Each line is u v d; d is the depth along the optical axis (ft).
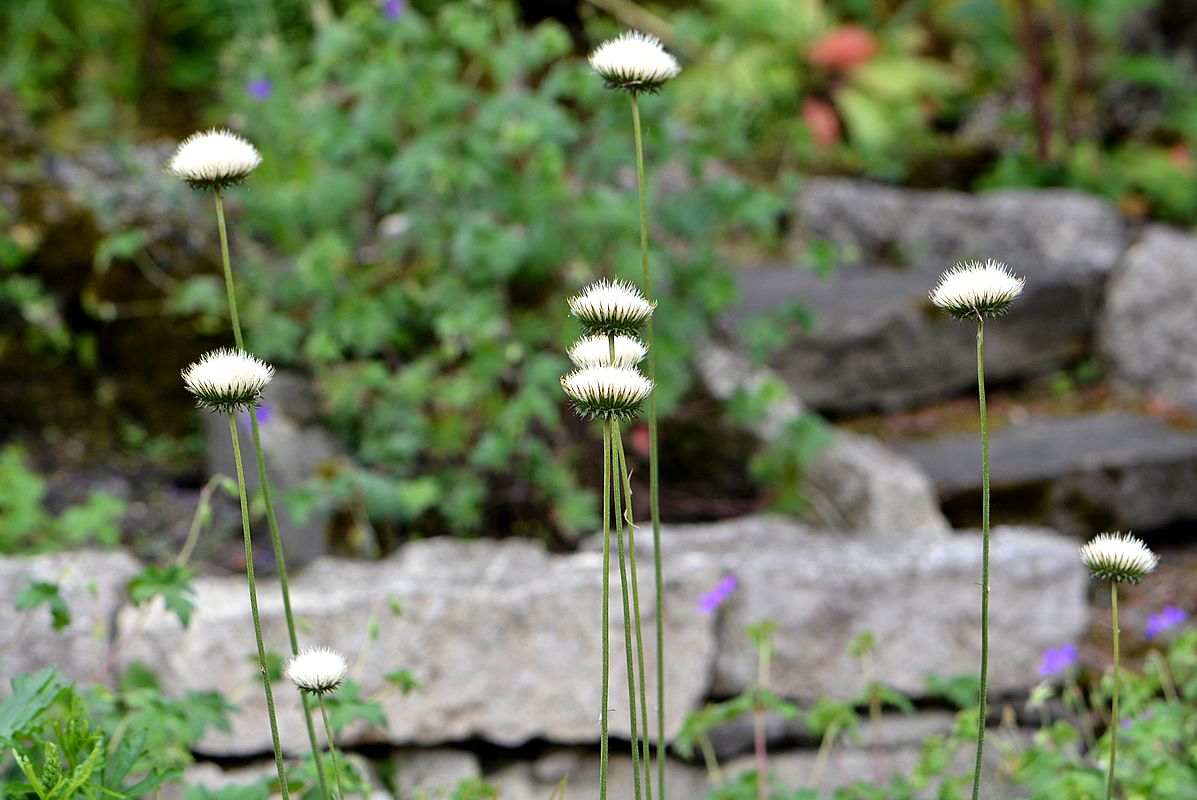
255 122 19.31
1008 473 18.48
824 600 14.19
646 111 17.02
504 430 16.58
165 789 12.45
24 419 18.22
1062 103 29.78
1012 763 12.39
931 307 21.24
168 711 10.09
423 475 17.71
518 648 13.50
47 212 18.26
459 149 17.26
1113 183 27.35
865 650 13.33
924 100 30.30
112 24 25.23
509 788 13.75
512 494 17.24
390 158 17.75
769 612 14.14
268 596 13.34
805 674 14.28
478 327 16.29
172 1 24.86
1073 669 14.66
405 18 17.66
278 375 18.16
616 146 17.24
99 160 19.31
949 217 24.79
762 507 17.97
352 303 17.08
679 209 17.20
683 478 19.01
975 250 24.56
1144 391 21.84
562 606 13.53
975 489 18.30
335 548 16.17
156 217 18.79
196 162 7.20
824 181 27.53
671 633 13.79
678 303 17.37
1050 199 24.00
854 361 20.81
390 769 13.42
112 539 15.11
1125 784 10.79
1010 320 21.97
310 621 13.01
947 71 32.71
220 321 18.53
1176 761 11.40
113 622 12.92
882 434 20.31
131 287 18.42
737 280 22.63
